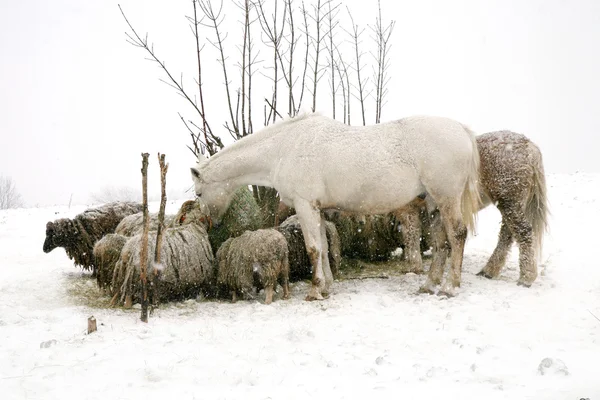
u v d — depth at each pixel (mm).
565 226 10875
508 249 7012
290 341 4781
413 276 7391
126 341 4832
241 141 6824
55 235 7672
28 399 3676
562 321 5016
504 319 5145
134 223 7289
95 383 3916
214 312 5895
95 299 6609
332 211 6781
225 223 7156
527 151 6535
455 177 6043
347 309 5758
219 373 4043
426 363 4145
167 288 6191
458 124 6195
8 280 7609
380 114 10430
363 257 8398
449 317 5270
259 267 6195
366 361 4242
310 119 6602
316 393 3646
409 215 7641
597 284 6414
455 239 6172
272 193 8641
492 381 3721
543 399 3346
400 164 6113
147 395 3701
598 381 3566
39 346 4766
